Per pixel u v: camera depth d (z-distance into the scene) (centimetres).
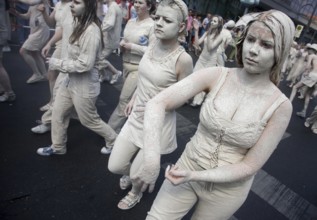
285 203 332
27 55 446
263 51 115
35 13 419
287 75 1116
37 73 476
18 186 260
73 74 258
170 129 209
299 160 457
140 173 125
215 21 501
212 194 147
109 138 316
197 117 515
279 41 113
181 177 124
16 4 629
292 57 1081
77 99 268
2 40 362
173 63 192
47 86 479
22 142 321
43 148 304
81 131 367
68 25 258
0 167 278
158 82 196
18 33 676
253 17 121
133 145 217
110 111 445
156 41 205
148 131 127
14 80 477
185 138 426
